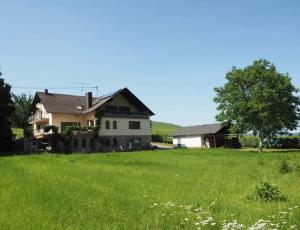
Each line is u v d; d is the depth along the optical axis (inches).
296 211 473.1
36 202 597.3
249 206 546.3
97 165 1288.1
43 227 439.8
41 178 901.8
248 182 848.3
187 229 410.9
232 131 2659.9
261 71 2576.3
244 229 399.5
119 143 2755.9
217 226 417.7
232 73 2679.6
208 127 3464.6
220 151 2208.4
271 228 393.1
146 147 2871.6
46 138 2541.8
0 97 2252.7
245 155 1870.1
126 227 429.1
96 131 2630.4
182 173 1055.6
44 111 2851.9
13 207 562.3
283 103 2522.1
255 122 2539.4
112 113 2741.1
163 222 446.9
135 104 2920.8
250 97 2576.3
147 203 581.6
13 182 830.5
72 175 975.0
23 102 3683.6
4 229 436.8
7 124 2317.9
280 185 764.6
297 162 1330.0
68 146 2507.4
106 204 577.3
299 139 3053.6
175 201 594.2
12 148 2394.2
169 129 6102.4
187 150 2325.3
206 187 765.3
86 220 472.1
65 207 553.0
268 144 3149.6
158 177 950.4
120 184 807.7
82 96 3048.7
